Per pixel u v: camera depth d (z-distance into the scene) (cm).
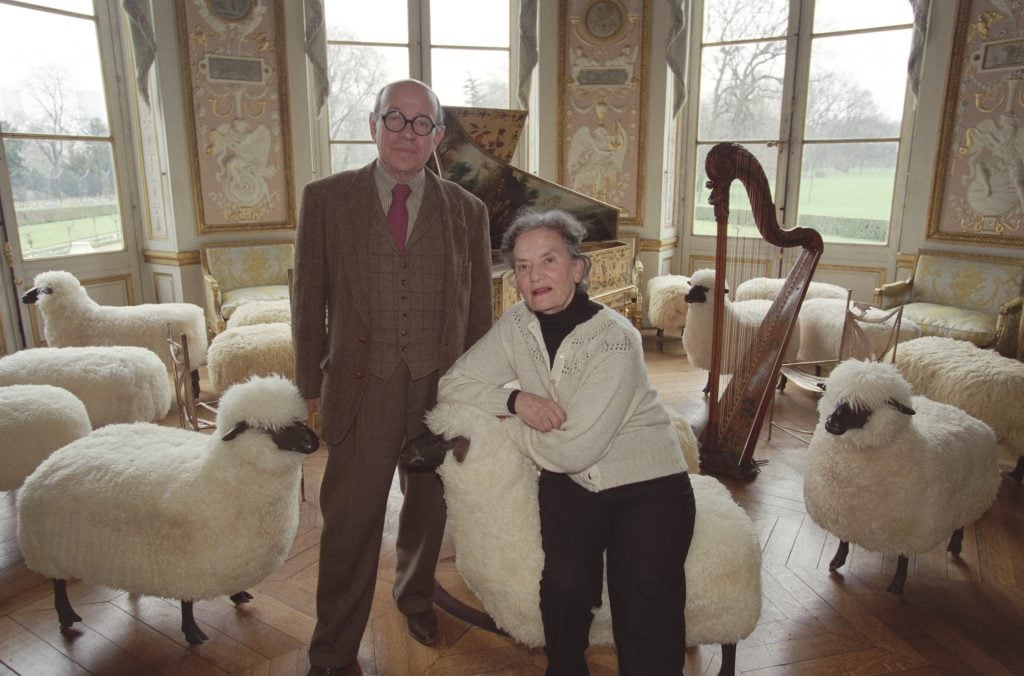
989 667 212
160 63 536
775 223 319
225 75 562
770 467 355
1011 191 518
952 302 538
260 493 201
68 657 214
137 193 577
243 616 235
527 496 181
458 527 186
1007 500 322
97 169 551
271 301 498
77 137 532
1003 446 362
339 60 607
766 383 344
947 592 251
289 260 607
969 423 260
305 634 226
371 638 223
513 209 451
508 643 222
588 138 625
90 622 231
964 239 545
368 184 188
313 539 285
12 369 314
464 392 184
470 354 186
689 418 420
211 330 569
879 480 232
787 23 586
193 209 571
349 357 188
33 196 511
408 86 183
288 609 239
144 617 234
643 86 604
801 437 396
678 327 584
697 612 177
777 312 365
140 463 209
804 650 219
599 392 156
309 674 197
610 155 625
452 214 198
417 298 193
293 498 215
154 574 200
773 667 212
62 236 534
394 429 194
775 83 600
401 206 192
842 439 238
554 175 635
